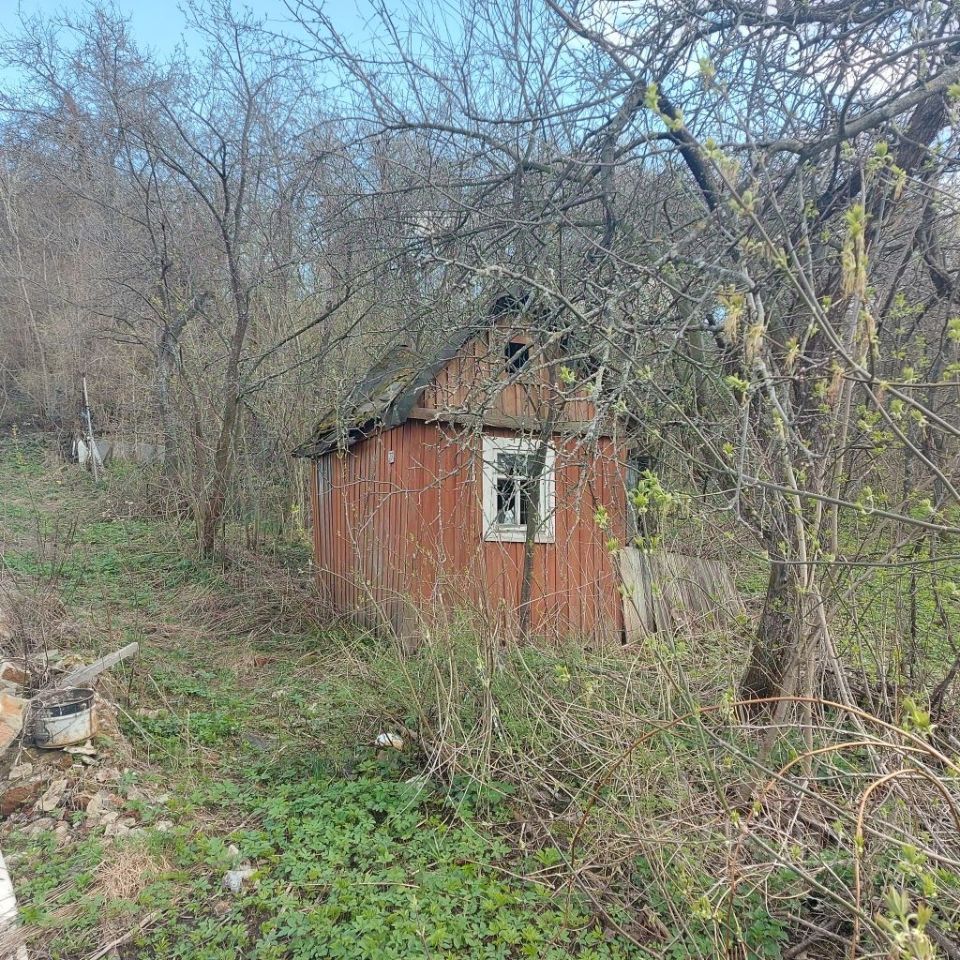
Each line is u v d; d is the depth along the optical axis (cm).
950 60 369
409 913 332
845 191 389
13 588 717
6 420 2116
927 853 235
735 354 394
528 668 484
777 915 315
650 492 301
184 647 773
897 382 223
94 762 467
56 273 2052
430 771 445
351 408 894
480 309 626
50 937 324
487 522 766
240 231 1142
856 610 409
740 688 453
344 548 933
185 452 1295
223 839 405
